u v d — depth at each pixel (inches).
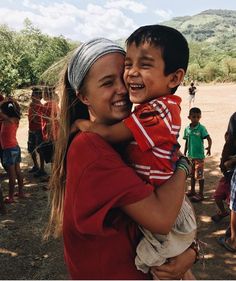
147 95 51.6
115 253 53.0
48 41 1304.1
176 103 52.4
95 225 49.5
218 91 1231.5
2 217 231.9
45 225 218.8
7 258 185.8
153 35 50.7
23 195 263.6
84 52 54.9
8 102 252.8
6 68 740.7
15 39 1199.6
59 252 189.8
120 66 54.6
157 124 49.8
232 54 2481.5
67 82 61.7
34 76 921.5
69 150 53.1
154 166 50.8
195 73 1879.9
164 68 50.9
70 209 53.0
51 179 65.2
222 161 182.7
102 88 54.3
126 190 48.8
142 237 53.7
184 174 52.9
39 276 171.6
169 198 50.0
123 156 53.4
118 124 51.4
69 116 61.9
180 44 51.4
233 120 175.6
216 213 229.3
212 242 194.7
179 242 54.0
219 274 167.2
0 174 317.7
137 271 53.9
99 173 49.5
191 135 244.5
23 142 438.6
